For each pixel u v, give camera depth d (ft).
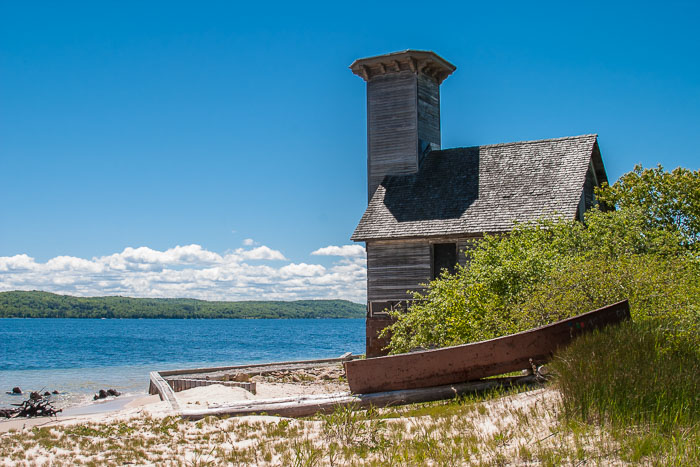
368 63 105.19
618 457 25.11
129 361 176.76
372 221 92.02
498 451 27.84
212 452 35.04
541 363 41.37
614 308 41.22
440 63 105.60
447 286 61.05
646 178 89.15
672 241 65.00
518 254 61.98
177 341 302.86
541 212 82.69
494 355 42.16
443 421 34.88
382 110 105.60
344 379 94.17
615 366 32.42
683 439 25.95
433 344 59.77
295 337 369.50
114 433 44.88
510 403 35.91
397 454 29.68
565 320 41.37
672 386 30.40
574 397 31.27
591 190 96.22
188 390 80.33
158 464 33.22
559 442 27.53
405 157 102.68
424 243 87.76
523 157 94.32
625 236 64.44
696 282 48.14
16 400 95.45
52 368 153.48
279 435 37.60
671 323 38.70
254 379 95.71
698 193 83.35
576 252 62.34
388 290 88.84
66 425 50.85
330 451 30.99
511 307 54.13
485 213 86.38
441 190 93.91
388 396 42.96
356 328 599.98
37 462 35.86
